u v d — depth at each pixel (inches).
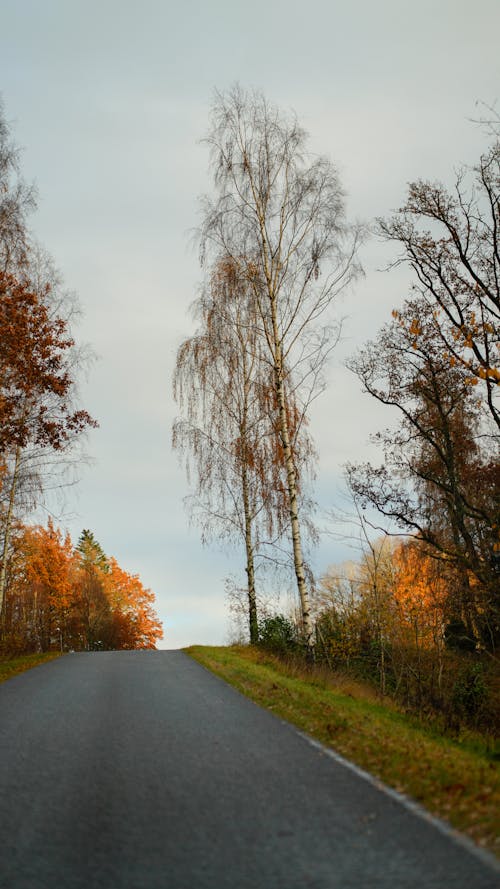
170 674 622.5
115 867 168.6
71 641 2491.4
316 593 866.1
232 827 195.8
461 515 759.1
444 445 850.1
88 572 2773.1
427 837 182.7
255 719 378.9
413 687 674.8
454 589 737.6
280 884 154.3
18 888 156.9
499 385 652.7
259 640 882.1
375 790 232.1
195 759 282.8
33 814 213.0
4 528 1024.9
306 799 221.9
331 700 466.6
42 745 314.2
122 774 260.1
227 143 820.6
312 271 778.2
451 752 317.1
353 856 170.1
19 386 692.7
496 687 663.1
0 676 645.9
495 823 190.4
